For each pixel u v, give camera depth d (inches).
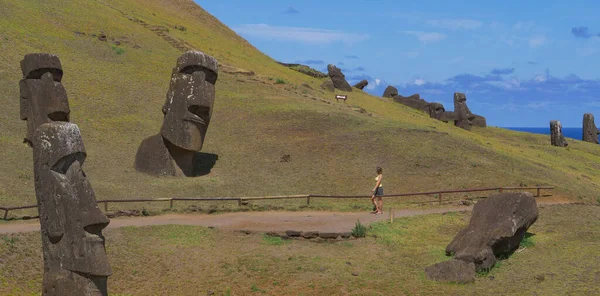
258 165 1461.6
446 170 1409.9
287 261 854.5
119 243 900.6
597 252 876.0
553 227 1045.2
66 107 1256.8
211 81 1357.0
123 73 2009.1
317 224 1021.8
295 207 1154.7
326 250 911.0
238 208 1133.1
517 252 893.8
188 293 779.4
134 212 1059.9
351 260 866.8
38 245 855.7
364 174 1395.2
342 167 1434.5
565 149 2490.2
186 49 2509.8
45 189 605.0
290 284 786.8
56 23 2235.5
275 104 1899.6
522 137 2785.4
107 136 1549.0
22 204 1051.3
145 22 2706.7
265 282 796.0
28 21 2133.4
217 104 1882.4
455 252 863.1
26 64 1262.3
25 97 1268.5
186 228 976.9
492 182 1334.9
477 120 2847.0
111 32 2368.4
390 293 749.9
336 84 2979.8
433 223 1060.5
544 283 761.6
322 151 1528.1
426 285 770.8
